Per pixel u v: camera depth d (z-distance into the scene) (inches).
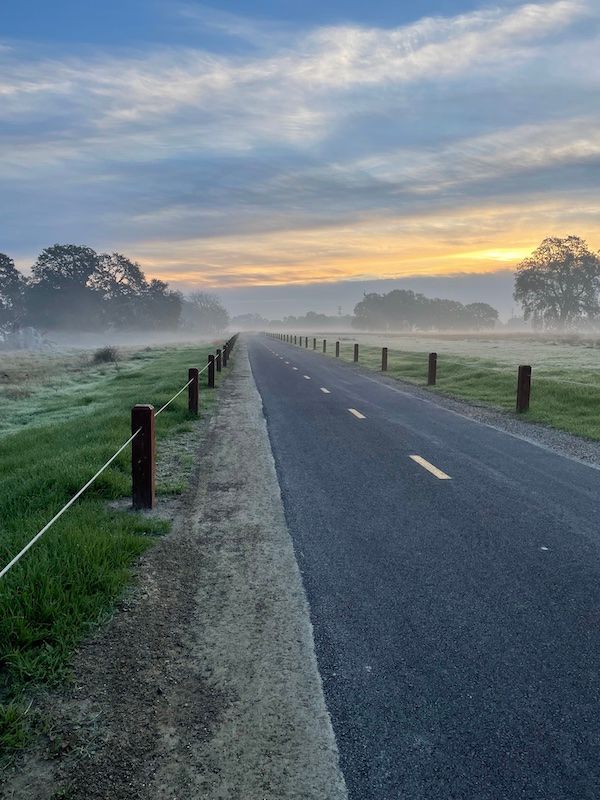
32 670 126.7
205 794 98.0
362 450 376.2
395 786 99.3
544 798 96.5
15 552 178.1
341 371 1065.5
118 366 1375.5
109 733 111.7
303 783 100.2
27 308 4271.7
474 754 106.5
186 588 175.6
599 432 430.9
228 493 277.1
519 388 541.3
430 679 129.6
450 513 247.1
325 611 161.3
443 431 448.8
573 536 219.3
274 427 462.3
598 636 147.8
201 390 704.4
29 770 102.4
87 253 4414.4
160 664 134.8
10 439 462.3
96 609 153.1
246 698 123.2
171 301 5556.1
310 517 242.2
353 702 121.7
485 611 160.9
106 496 263.0
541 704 120.6
